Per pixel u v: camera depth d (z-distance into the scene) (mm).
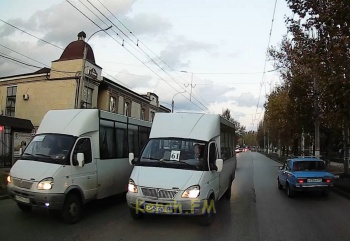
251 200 12016
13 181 7910
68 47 29688
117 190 10508
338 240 6945
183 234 7086
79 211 8141
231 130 12836
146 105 41469
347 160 20359
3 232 6930
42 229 7234
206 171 7977
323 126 24844
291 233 7449
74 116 9164
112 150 10391
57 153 8164
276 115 35812
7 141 21141
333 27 12156
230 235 7129
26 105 29062
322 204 11445
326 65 13711
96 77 29859
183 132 8836
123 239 6625
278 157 50656
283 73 26531
